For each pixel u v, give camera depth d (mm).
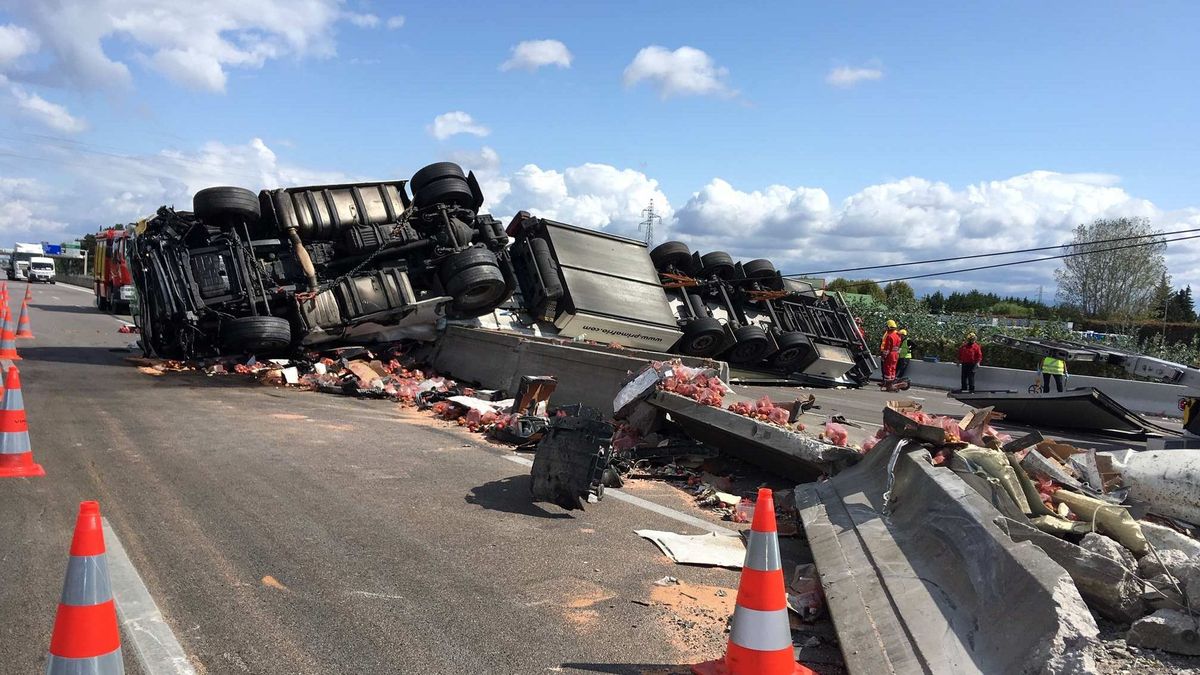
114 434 8570
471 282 15680
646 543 5805
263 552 5098
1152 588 3777
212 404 11227
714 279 21562
